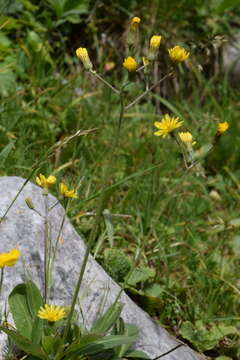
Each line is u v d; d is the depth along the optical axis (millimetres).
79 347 2422
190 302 3598
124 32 5980
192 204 4578
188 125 5309
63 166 3934
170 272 3848
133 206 4203
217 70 6312
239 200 4832
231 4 5938
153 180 4301
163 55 5977
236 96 6105
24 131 4238
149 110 5523
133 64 2229
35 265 2840
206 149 2428
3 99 4469
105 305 2916
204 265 3850
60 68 5609
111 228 3133
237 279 3967
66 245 3004
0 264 2119
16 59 4965
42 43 5172
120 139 4855
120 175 4449
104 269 3381
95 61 5867
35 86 4836
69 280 2900
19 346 2375
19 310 2537
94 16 5957
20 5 5398
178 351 3045
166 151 4961
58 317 2295
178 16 6156
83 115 4828
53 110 4785
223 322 3600
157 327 3092
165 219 4219
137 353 2680
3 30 5113
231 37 6398
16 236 2861
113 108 5199
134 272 3430
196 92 5883
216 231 4270
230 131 5281
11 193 3016
